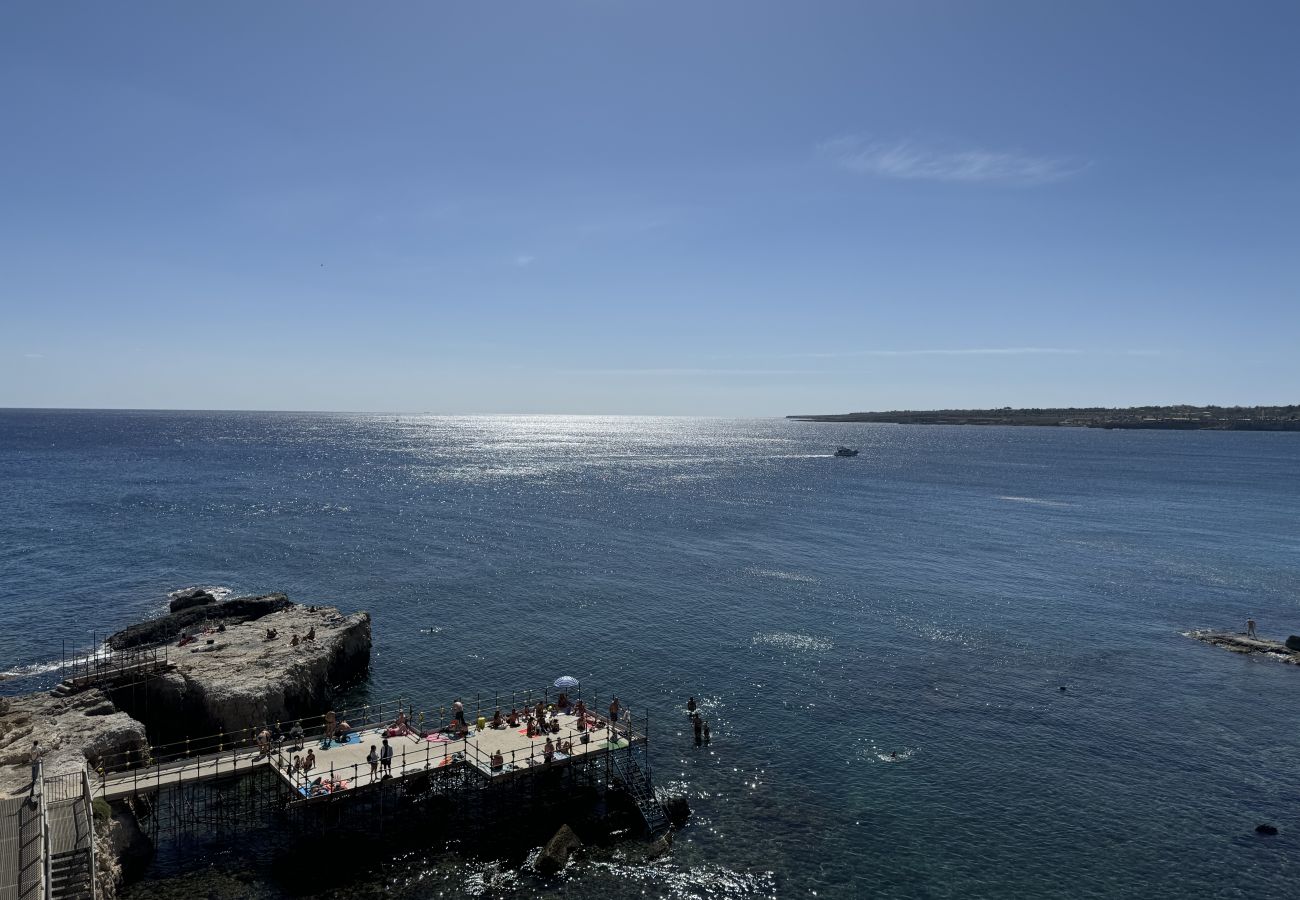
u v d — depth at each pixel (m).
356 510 127.56
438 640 63.50
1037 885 33.00
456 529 111.62
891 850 35.44
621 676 55.78
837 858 34.81
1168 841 36.22
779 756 44.00
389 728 41.69
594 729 41.75
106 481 159.62
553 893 32.06
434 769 37.19
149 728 46.62
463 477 186.12
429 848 35.03
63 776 32.50
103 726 39.03
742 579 83.31
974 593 78.50
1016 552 98.94
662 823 36.94
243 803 37.84
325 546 98.81
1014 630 66.56
